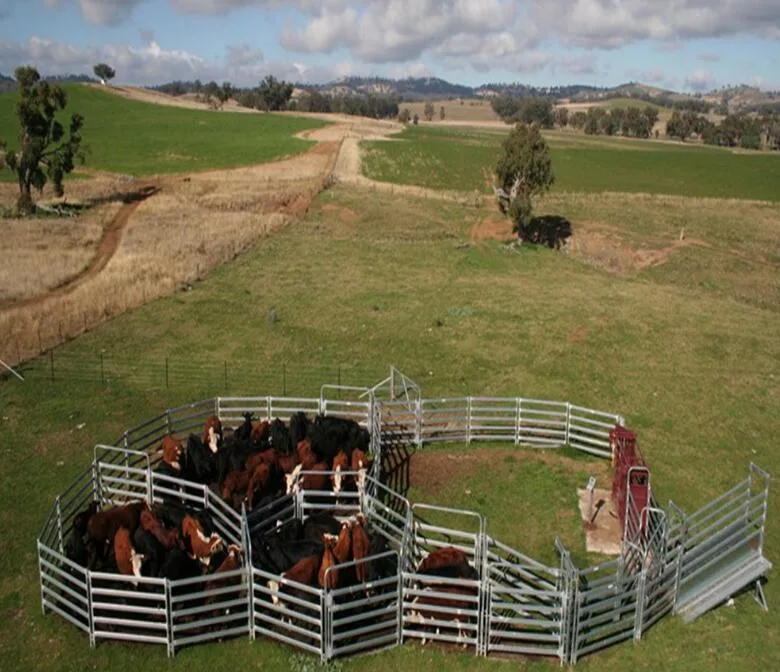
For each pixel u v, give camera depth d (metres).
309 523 14.26
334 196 61.69
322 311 31.86
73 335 28.00
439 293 35.09
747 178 89.06
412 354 27.05
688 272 47.94
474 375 25.25
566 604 11.87
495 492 17.61
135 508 13.77
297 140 99.50
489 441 20.56
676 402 23.28
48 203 56.12
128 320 30.05
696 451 20.27
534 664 12.01
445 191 68.19
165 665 11.81
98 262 40.31
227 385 24.00
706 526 16.36
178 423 21.00
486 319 30.91
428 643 12.37
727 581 13.47
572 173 88.06
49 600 13.09
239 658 11.97
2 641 12.32
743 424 21.94
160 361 25.84
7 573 14.13
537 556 15.15
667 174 90.38
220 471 16.33
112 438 20.03
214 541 12.91
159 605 12.42
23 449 19.27
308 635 12.12
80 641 12.30
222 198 59.75
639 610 12.45
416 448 20.00
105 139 95.69
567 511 16.77
